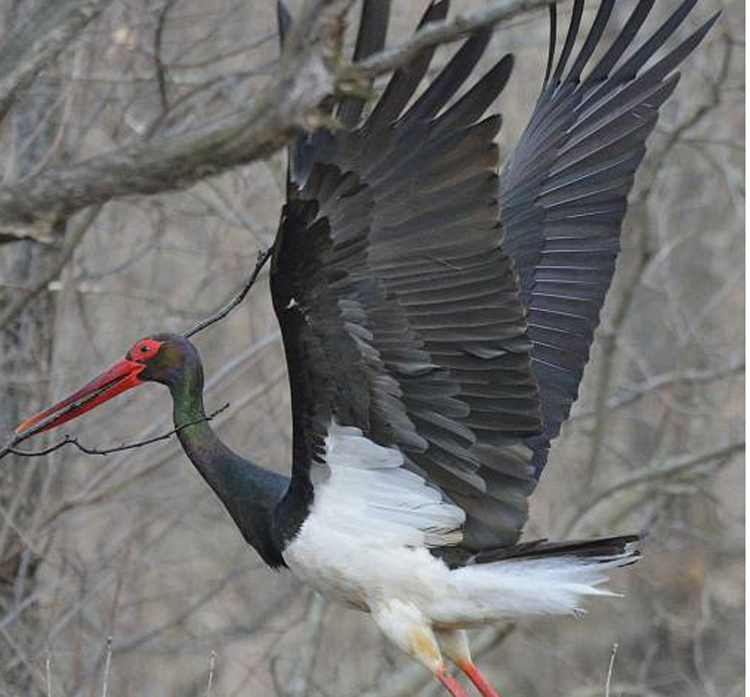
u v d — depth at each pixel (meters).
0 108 6.56
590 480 16.42
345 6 5.80
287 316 8.77
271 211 16.53
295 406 9.29
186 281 16.64
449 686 9.72
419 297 8.57
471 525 9.66
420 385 8.97
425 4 16.45
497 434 9.12
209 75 14.81
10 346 14.26
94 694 14.05
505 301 8.50
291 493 9.78
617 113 10.45
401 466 9.47
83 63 14.08
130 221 16.11
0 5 10.84
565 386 10.39
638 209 17.14
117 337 15.70
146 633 15.55
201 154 5.84
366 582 9.73
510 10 5.91
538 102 10.63
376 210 8.30
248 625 16.64
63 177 5.89
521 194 10.55
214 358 17.00
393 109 8.04
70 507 14.34
